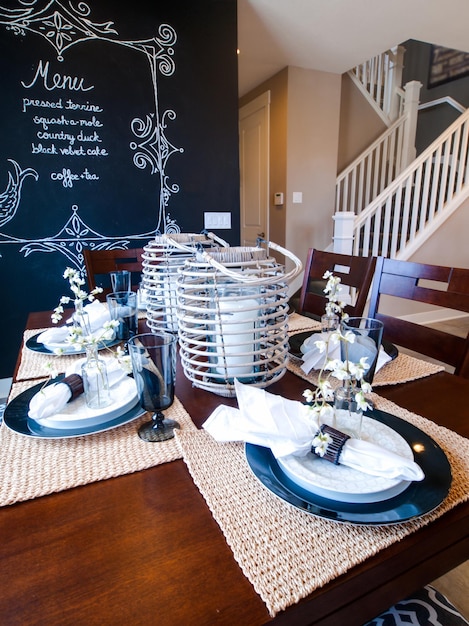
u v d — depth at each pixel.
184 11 2.30
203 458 0.59
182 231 2.56
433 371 0.91
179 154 2.46
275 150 3.77
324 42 2.99
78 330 0.75
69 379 0.74
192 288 0.76
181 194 2.51
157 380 0.64
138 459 0.59
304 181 3.72
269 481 0.51
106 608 0.36
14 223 2.17
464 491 0.50
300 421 0.56
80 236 2.31
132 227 2.43
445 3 2.48
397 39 2.96
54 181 2.21
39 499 0.51
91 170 2.27
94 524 0.47
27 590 0.38
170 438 0.64
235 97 2.51
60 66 2.11
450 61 4.76
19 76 2.05
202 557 0.42
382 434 0.59
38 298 2.29
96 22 2.13
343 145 4.14
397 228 3.45
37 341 1.12
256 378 0.79
